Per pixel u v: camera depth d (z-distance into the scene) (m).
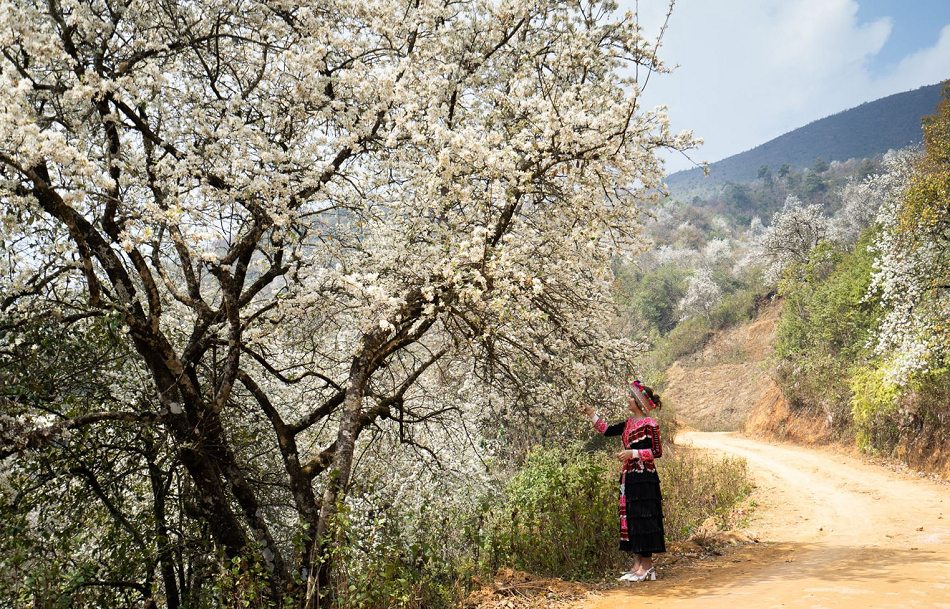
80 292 7.53
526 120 8.00
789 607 4.18
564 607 5.16
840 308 29.78
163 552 7.69
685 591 5.32
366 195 7.96
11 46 6.39
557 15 9.18
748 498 14.55
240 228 7.49
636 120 8.05
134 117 7.34
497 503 10.13
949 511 11.94
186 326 8.87
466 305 7.19
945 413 18.14
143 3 7.74
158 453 7.89
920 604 3.94
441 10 8.03
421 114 7.82
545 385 8.65
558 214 8.12
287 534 9.34
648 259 87.25
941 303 17.44
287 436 7.99
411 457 10.55
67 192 6.03
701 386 54.47
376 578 5.36
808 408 29.56
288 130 8.03
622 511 6.15
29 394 6.79
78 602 6.46
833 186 140.62
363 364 7.49
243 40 7.97
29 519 7.10
